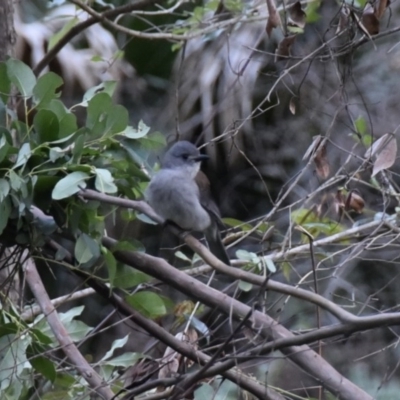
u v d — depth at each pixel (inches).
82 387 330.6
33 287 328.5
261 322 282.0
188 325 314.3
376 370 514.3
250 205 613.9
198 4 594.6
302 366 277.6
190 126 568.7
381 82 576.4
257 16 449.1
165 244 547.2
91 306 591.5
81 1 418.9
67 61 538.9
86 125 289.3
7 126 294.0
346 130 540.7
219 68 547.2
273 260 345.1
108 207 328.8
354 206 351.3
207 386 293.0
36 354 303.1
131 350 575.5
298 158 582.2
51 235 306.3
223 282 463.5
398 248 445.1
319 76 543.2
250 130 560.4
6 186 268.1
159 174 369.1
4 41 345.1
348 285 510.9
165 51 600.7
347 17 316.5
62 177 280.4
